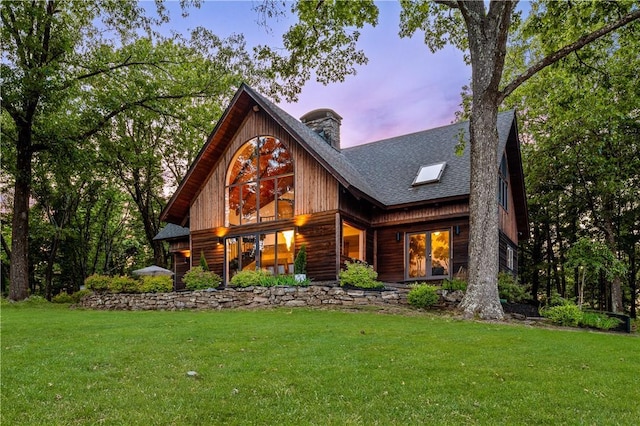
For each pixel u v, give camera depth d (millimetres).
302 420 4156
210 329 9016
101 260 35031
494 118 11977
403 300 12766
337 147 21938
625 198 20906
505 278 14859
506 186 19469
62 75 19031
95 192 29359
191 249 18969
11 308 16141
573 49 11508
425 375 5625
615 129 18891
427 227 16609
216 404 4555
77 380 5402
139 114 24641
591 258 13570
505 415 4359
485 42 12203
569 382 5438
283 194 17156
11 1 16625
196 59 21578
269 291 13891
